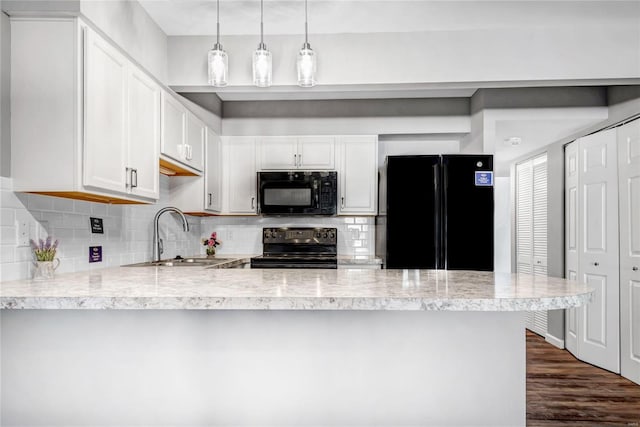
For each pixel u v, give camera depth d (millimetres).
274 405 1556
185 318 1566
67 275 2006
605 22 2715
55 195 2076
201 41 2928
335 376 1556
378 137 4227
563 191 4148
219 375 1559
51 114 1870
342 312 1559
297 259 3805
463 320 1562
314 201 3980
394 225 3457
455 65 2836
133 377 1560
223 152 4133
